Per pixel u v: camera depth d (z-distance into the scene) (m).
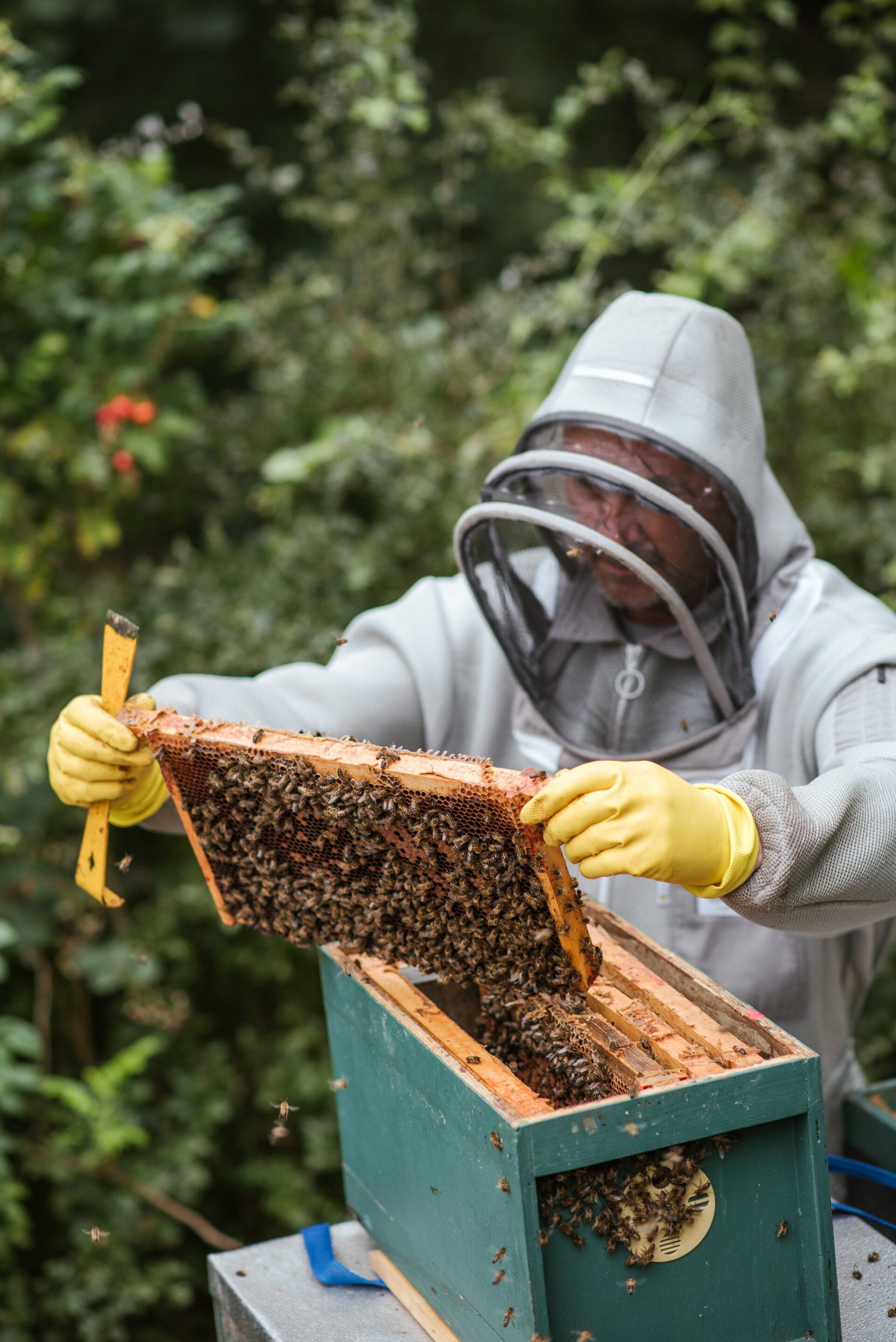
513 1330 1.48
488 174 6.39
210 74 6.54
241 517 5.54
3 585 4.93
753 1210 1.55
